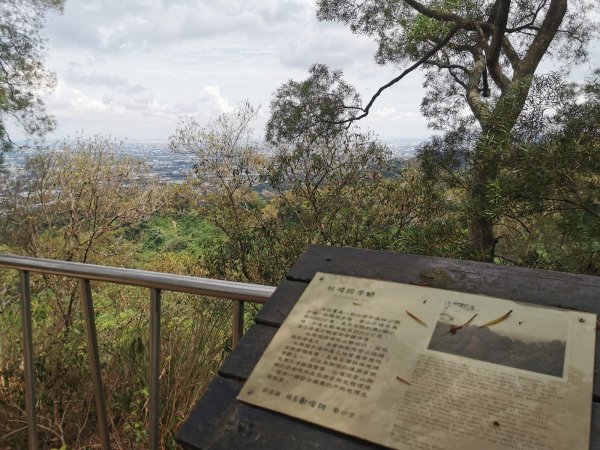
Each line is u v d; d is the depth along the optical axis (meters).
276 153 8.38
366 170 8.12
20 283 1.67
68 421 2.41
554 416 0.88
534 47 9.63
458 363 0.99
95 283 6.36
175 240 10.79
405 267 1.23
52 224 10.04
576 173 5.64
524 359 0.97
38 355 2.41
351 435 0.93
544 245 6.92
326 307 1.18
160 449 2.18
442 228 6.96
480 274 1.16
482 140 6.27
